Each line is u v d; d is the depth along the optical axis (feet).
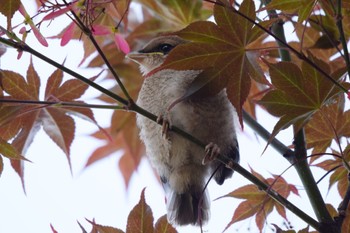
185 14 17.46
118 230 16.62
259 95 17.22
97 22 17.07
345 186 16.87
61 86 16.92
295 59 17.22
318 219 16.69
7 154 16.70
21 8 16.53
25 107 16.72
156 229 16.61
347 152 16.67
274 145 16.89
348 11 16.88
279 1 16.53
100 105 16.65
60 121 16.96
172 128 16.88
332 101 16.67
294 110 16.57
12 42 16.52
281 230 16.62
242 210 16.87
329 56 17.21
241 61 16.55
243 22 16.51
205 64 16.55
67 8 16.55
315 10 16.98
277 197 16.65
